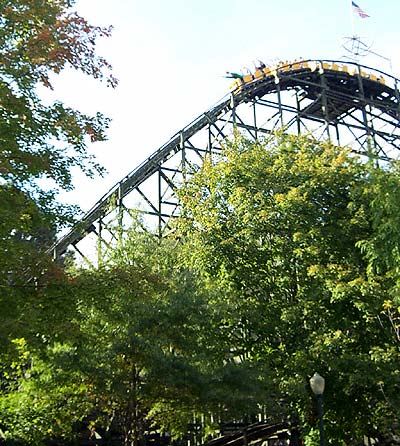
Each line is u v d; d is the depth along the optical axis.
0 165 14.11
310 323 23.30
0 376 21.61
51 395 19.33
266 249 24.61
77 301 15.51
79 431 25.31
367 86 46.44
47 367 18.27
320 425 18.05
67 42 15.90
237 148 27.48
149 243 23.70
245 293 24.23
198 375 18.38
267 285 24.23
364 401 22.78
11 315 13.72
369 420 23.23
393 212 18.05
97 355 18.08
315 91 44.66
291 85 43.69
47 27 15.77
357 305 21.05
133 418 19.58
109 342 18.55
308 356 22.02
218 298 21.56
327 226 24.36
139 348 18.34
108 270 17.48
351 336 22.55
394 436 24.22
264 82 41.16
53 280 14.94
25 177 14.91
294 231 24.17
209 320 20.05
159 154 38.66
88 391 19.28
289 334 23.34
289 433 26.00
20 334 13.58
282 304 23.86
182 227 26.20
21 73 15.06
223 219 25.61
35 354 14.93
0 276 14.22
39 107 15.48
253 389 19.06
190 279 21.19
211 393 18.28
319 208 24.86
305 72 42.72
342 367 21.16
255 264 24.55
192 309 19.66
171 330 19.41
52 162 15.50
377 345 22.44
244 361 20.77
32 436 19.41
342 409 22.84
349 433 23.95
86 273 16.03
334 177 25.22
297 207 24.12
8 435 19.42
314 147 27.50
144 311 18.66
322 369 22.09
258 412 20.22
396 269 18.09
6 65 14.87
